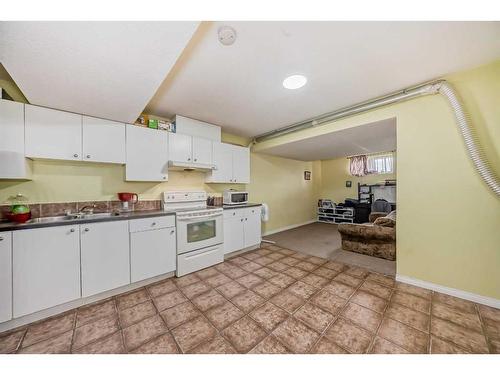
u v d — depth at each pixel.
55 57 1.24
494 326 1.47
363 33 1.36
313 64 1.70
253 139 4.12
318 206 6.36
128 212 2.43
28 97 1.70
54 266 1.65
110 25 1.04
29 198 1.98
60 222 1.68
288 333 1.44
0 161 1.64
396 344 1.32
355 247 3.22
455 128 1.88
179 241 2.39
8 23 0.97
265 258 3.00
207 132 3.09
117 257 1.97
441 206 1.96
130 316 1.65
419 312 1.66
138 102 1.87
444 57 1.62
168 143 2.64
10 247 1.49
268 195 4.68
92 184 2.32
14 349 1.32
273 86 2.04
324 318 1.60
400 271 2.21
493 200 1.72
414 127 2.10
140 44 1.18
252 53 1.54
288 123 3.19
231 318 1.61
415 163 2.10
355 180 5.86
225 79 1.90
